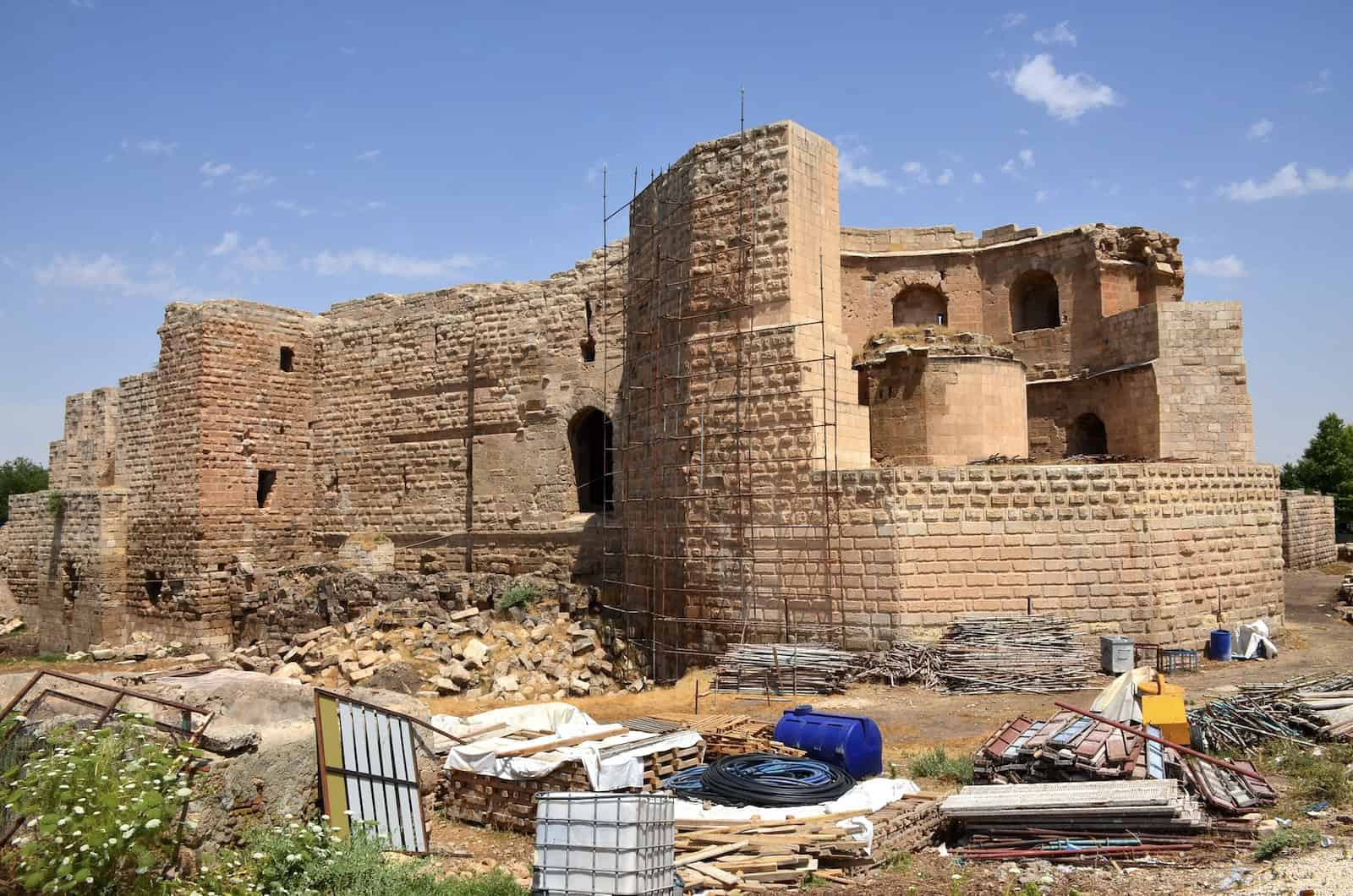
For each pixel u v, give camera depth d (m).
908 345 32.16
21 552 50.03
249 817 12.57
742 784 13.92
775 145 26.52
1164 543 24.95
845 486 24.88
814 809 13.27
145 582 43.75
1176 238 36.53
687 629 27.36
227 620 41.59
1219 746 16.31
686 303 28.14
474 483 39.22
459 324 40.16
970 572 24.25
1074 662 22.45
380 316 43.56
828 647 24.25
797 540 25.56
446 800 15.42
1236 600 26.42
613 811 10.48
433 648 28.98
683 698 23.31
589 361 36.31
